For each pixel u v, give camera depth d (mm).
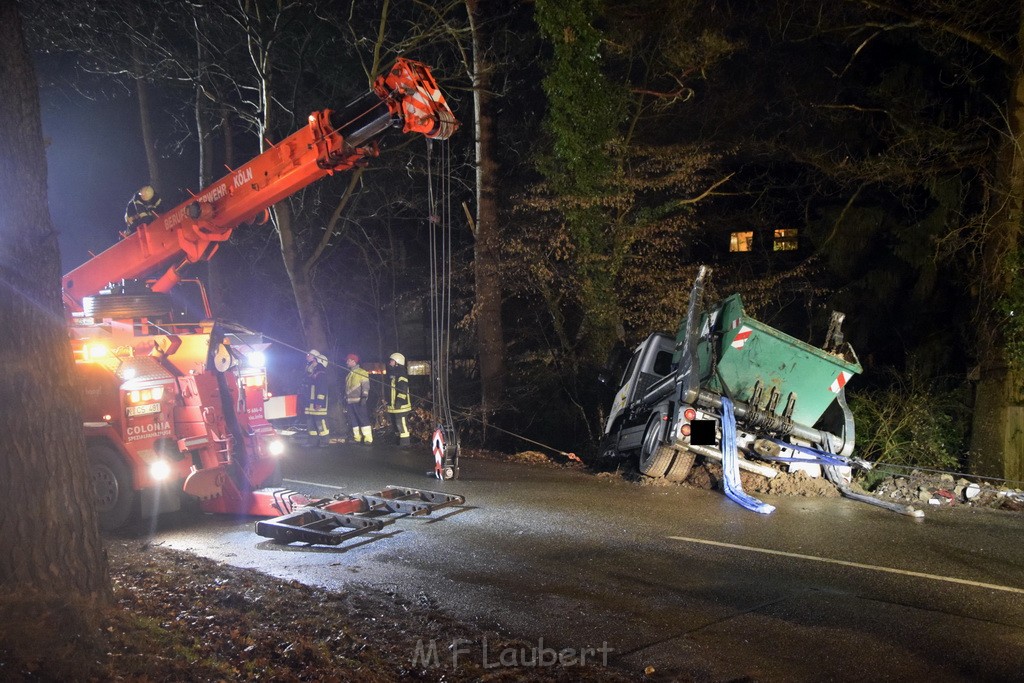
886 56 17203
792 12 15250
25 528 4785
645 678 5191
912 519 9281
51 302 4949
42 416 4852
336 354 26391
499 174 18078
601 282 16375
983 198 12469
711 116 18422
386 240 25078
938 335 16375
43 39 17844
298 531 8336
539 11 15398
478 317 17578
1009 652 5602
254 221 10430
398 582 7090
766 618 6238
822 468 10906
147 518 9289
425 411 17625
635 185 16250
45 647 4277
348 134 8492
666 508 9758
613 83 16547
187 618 5473
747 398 10930
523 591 6848
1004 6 11789
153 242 9609
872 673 5285
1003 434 11867
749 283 17047
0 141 4766
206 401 9430
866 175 15273
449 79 17953
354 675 4855
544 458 13797
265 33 16188
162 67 18500
